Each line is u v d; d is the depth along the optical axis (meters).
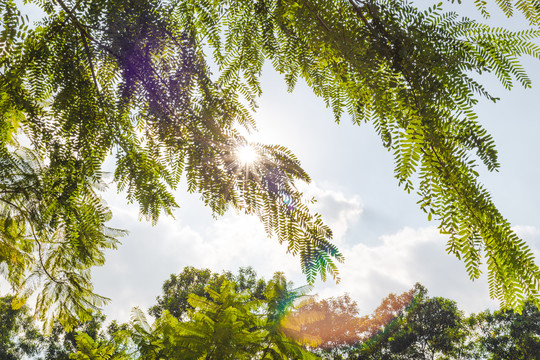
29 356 20.47
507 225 1.21
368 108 1.54
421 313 24.38
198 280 22.45
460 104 1.30
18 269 3.95
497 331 22.62
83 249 3.06
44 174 2.72
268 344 4.33
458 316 23.78
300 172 2.41
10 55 1.98
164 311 4.90
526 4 1.35
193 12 2.43
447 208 1.22
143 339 4.80
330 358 21.75
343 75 1.47
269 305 4.64
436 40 1.37
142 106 2.68
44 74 2.20
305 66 2.03
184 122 2.67
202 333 4.18
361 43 1.35
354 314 22.97
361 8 1.41
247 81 2.52
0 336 20.23
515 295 1.20
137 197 3.00
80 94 2.42
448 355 23.67
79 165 2.61
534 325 20.97
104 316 19.62
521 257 1.19
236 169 2.46
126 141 2.82
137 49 2.44
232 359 4.08
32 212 3.37
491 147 1.22
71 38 2.29
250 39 2.34
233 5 2.28
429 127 1.23
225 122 2.69
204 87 2.60
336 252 2.18
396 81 1.31
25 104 2.20
